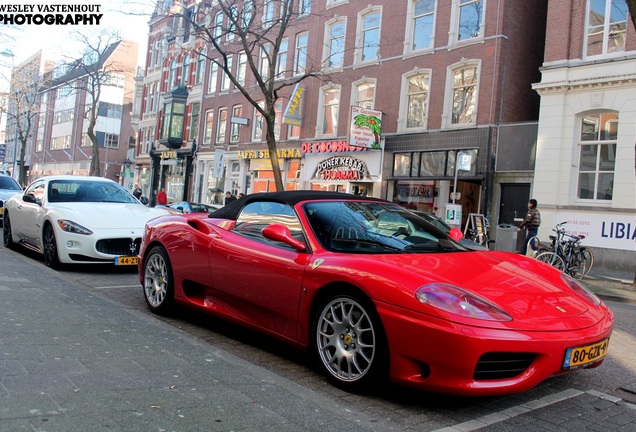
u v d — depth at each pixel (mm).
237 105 31734
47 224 8461
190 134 36812
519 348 3131
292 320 4105
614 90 15227
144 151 43531
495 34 18422
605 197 15562
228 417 2971
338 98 24500
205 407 3080
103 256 7910
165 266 5562
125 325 4867
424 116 20656
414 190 20766
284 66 27938
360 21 23594
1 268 7445
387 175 21609
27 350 3818
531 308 3393
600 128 15734
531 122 17344
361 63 23203
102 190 9555
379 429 3045
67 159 64250
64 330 4449
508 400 3664
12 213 10148
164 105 37969
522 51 18984
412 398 3609
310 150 25156
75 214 8141
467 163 16000
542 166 16562
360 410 3342
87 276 7820
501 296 3430
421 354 3234
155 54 42719
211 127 34219
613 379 4305
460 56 19438
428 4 20891
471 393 3115
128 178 44344
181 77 38250
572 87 15953
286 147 27297
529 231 14023
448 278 3521
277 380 3727
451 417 3307
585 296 3877
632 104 14867
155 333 4691
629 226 14680
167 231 5566
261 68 29812
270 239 4141
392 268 3561
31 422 2672
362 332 3588
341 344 3723
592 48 15953
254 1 17203
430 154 20156
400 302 3342
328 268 3814
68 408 2887
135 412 2914
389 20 22203
